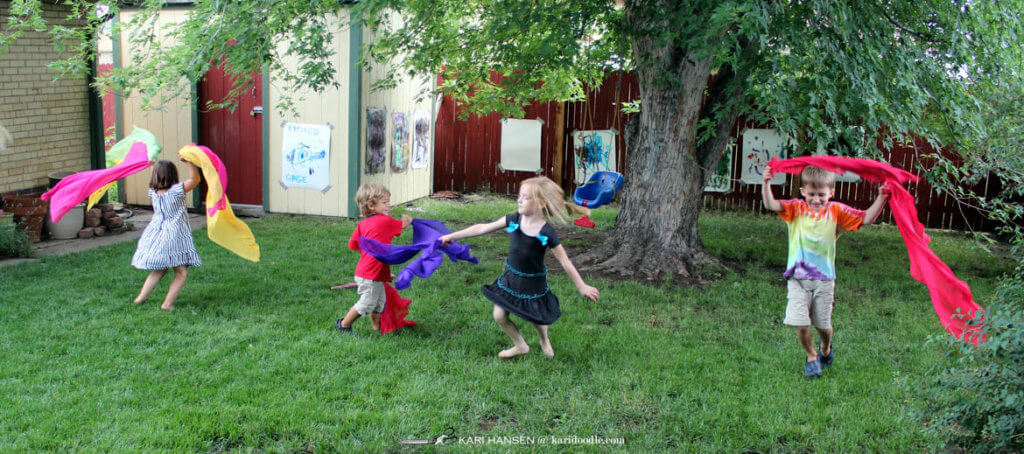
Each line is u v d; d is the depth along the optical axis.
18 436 3.78
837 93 6.44
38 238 8.46
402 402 4.38
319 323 5.76
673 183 7.71
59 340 5.17
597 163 12.84
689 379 4.84
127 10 10.37
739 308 6.55
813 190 4.84
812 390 4.68
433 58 8.91
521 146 13.12
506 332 5.12
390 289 5.59
